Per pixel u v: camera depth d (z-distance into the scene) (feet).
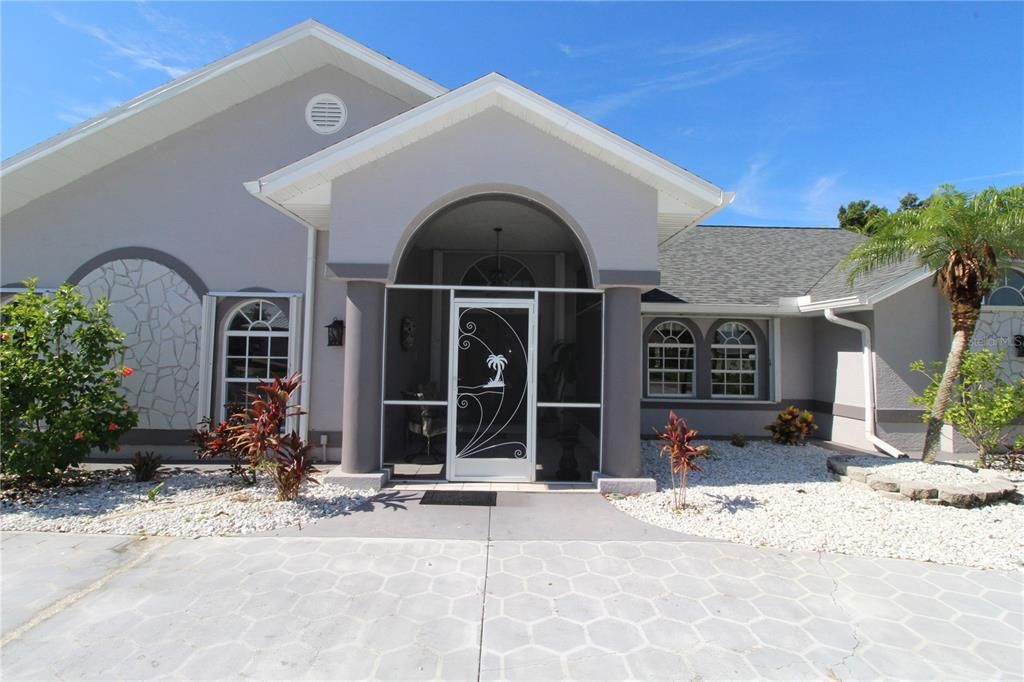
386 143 22.09
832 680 10.22
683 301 35.63
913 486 21.30
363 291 22.74
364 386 22.63
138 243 29.32
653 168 22.04
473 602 12.96
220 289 29.12
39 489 21.90
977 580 14.56
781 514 19.63
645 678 10.23
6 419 20.88
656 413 37.81
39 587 13.47
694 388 38.14
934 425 25.36
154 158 29.50
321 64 29.89
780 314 37.06
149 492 21.22
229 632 11.54
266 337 29.01
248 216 29.45
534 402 23.90
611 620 12.26
